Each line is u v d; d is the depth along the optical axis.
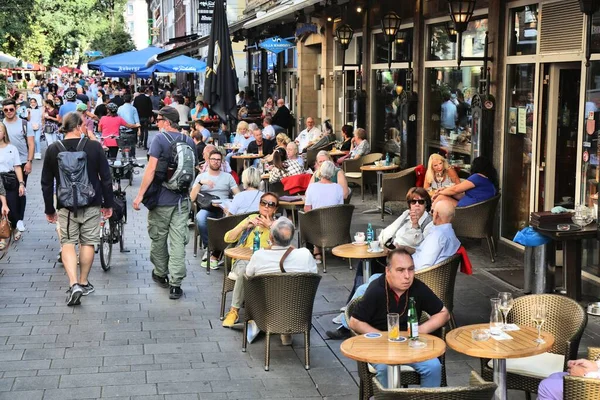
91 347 7.44
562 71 9.70
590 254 8.88
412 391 4.21
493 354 4.93
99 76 70.06
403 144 14.48
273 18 18.16
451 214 7.16
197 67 27.69
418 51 14.07
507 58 10.67
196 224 11.21
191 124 22.48
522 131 10.38
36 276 10.03
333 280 9.73
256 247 8.01
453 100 13.01
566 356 5.21
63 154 8.70
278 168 12.83
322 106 21.11
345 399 6.23
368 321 5.74
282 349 7.38
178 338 7.72
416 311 5.69
